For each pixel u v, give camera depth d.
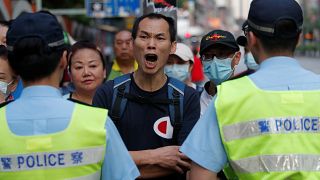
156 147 2.95
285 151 2.16
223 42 3.74
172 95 2.96
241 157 2.20
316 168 2.16
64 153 2.14
